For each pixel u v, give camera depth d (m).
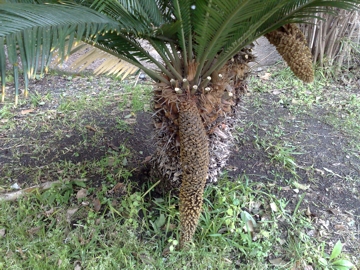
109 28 1.25
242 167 2.61
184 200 1.75
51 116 3.23
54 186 2.35
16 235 2.03
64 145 2.85
